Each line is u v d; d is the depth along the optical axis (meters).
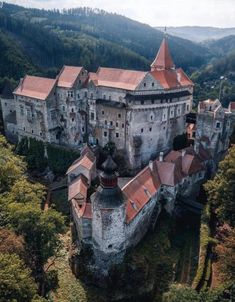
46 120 107.00
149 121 94.94
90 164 86.75
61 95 105.88
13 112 125.19
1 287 38.41
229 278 51.22
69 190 81.19
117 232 59.62
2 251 46.69
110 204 57.62
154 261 64.12
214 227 72.00
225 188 65.19
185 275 61.59
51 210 60.84
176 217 77.94
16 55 171.62
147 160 98.81
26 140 116.50
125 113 94.62
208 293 44.94
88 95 103.06
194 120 109.31
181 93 102.94
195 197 88.06
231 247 52.34
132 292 58.28
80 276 61.94
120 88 94.88
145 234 71.00
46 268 63.31
